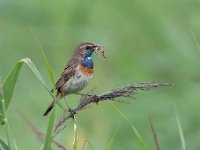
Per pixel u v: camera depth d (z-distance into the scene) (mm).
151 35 17844
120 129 15094
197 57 16219
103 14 19125
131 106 15469
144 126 15094
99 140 14570
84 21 18844
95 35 18453
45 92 17234
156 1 18547
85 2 19000
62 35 18516
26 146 15047
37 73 9219
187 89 15695
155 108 15289
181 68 16156
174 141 14711
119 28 18703
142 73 16672
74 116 9367
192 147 14609
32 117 16219
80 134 13922
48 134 9133
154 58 16594
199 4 17234
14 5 18406
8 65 18516
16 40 18703
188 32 16438
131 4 18984
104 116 15383
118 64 17453
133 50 17844
